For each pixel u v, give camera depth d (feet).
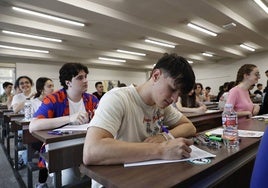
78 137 4.15
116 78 38.81
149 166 2.16
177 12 16.72
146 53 29.55
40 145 6.59
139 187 1.70
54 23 17.65
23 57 27.78
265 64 32.60
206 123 8.56
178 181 1.78
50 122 4.75
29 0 12.72
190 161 2.26
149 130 3.22
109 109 2.69
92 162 2.27
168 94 2.62
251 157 2.94
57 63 31.86
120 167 2.18
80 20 16.84
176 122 3.76
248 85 7.27
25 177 7.94
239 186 2.92
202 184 2.30
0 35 19.79
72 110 5.82
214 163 2.20
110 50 28.27
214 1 15.12
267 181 1.84
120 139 2.95
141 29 18.74
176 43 24.58
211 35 22.89
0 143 13.99
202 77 40.88
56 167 4.31
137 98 3.06
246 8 16.99
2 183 7.58
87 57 30.89
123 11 16.21
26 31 17.83
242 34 22.20
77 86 5.82
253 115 7.13
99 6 14.84
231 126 3.23
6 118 10.53
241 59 35.55
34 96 10.00
